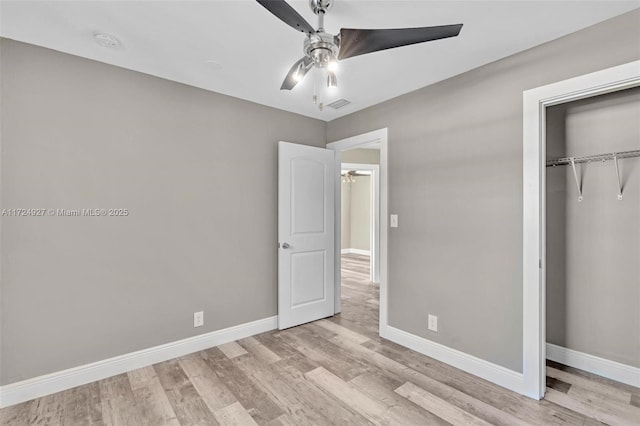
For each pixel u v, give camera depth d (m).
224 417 1.89
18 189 2.03
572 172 2.49
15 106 2.03
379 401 2.04
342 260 8.01
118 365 2.39
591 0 1.64
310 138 3.65
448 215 2.56
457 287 2.50
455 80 2.52
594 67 1.86
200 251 2.81
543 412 1.92
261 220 3.23
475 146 2.39
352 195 9.25
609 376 2.30
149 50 2.17
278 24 1.87
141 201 2.50
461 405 2.00
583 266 2.43
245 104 3.10
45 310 2.12
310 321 3.52
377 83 2.67
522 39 2.02
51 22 1.84
